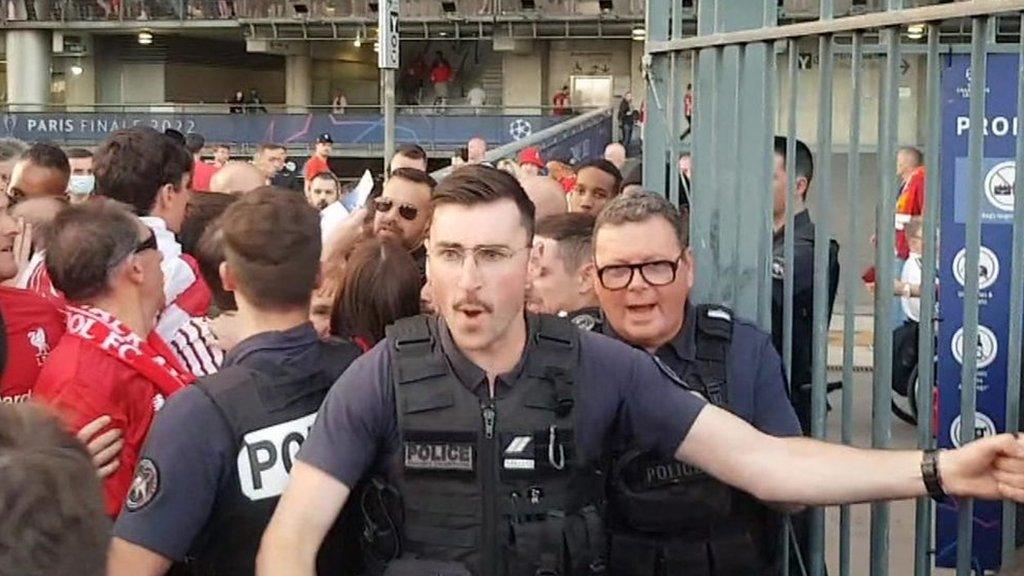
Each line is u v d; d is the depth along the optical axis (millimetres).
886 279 2320
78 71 31766
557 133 17891
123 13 29734
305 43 31516
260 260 2264
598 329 2734
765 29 2547
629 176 5805
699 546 2365
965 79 2562
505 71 29719
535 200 4527
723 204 2750
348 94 33188
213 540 2217
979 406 2572
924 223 2262
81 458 1271
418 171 4355
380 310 2889
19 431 1271
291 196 2369
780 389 2557
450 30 28719
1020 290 2115
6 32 30438
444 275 2057
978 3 2078
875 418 2348
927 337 2275
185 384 2684
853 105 2342
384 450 2084
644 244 2516
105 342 2600
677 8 2959
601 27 27922
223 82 33938
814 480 2117
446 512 2039
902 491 2096
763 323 2639
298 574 1996
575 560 2057
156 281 2740
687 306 2607
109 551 1264
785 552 2502
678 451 2188
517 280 2059
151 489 2123
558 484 2074
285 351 2266
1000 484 2049
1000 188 2535
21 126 24922
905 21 2207
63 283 2641
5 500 1181
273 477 2197
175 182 3771
